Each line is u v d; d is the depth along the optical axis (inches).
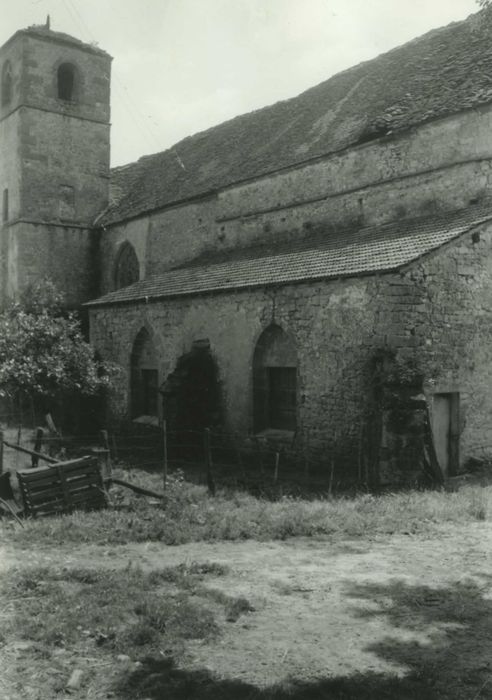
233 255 895.7
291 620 268.4
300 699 206.5
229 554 362.6
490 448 613.0
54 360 789.2
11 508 438.3
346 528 410.0
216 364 751.7
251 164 959.6
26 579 306.2
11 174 1179.3
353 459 585.6
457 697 208.1
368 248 649.0
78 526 405.7
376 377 552.4
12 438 794.2
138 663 229.6
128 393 904.3
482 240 603.2
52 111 1175.0
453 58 799.7
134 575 315.0
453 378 583.5
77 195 1203.9
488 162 654.5
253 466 667.4
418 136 719.1
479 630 258.7
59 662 229.8
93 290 1218.0
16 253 1151.6
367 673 223.8
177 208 1043.9
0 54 1219.2
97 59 1225.4
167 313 829.2
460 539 389.4
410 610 278.4
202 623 258.4
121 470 613.0
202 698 207.6
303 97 1056.8
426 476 536.4
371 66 970.7
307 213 835.4
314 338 628.7
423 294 562.9
